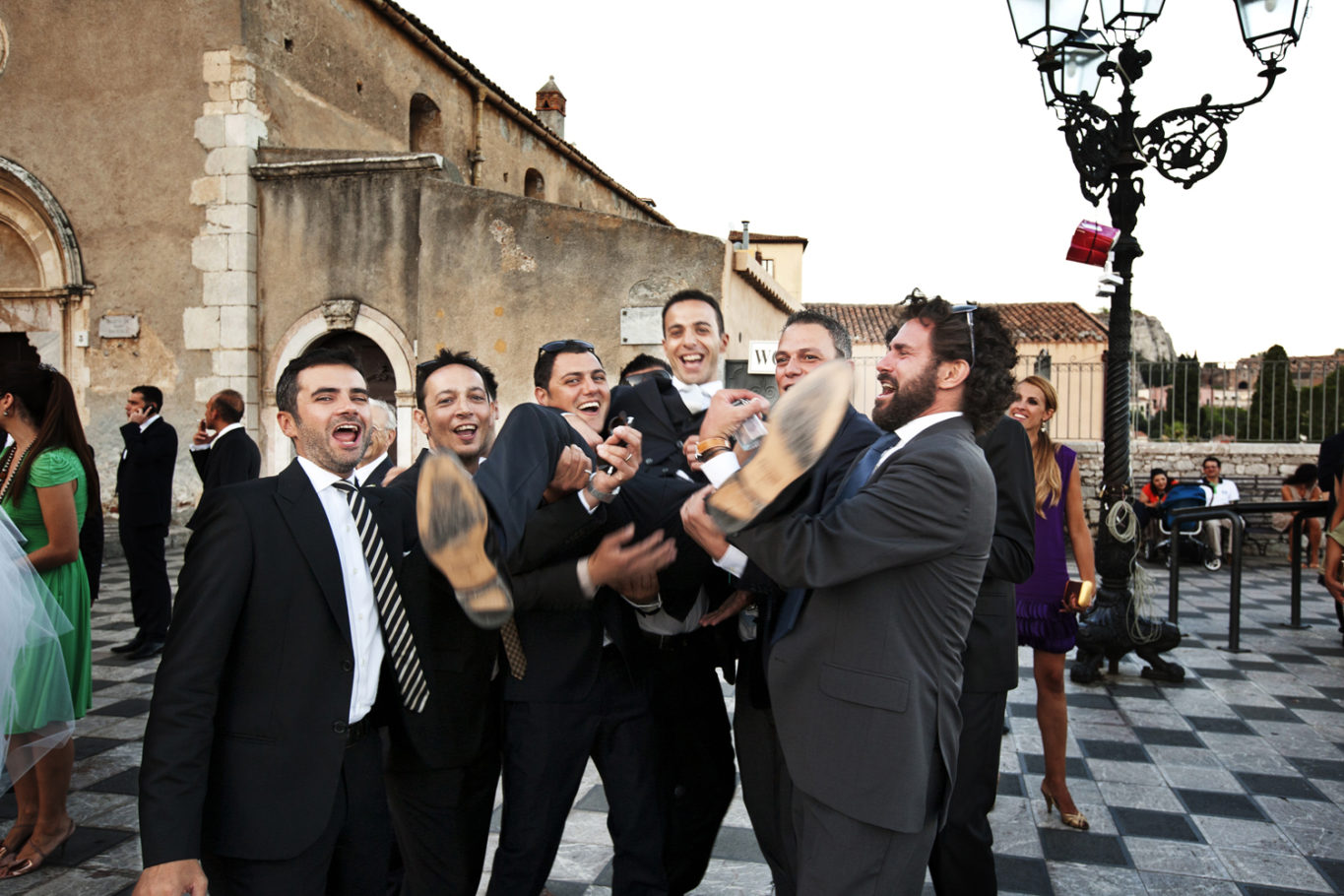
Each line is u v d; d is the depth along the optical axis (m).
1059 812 3.78
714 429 1.99
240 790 1.94
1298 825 3.69
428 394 2.89
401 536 2.28
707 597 2.62
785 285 26.75
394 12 14.07
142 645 6.51
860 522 1.84
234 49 11.78
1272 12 5.33
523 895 2.45
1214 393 14.07
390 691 2.24
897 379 2.08
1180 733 4.89
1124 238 5.98
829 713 1.90
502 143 18.02
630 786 2.56
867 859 1.85
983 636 2.61
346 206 11.79
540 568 2.26
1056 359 20.94
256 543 1.99
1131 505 5.95
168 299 12.13
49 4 12.31
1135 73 5.84
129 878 3.23
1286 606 8.89
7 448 3.54
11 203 12.61
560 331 10.96
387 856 2.21
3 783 3.40
